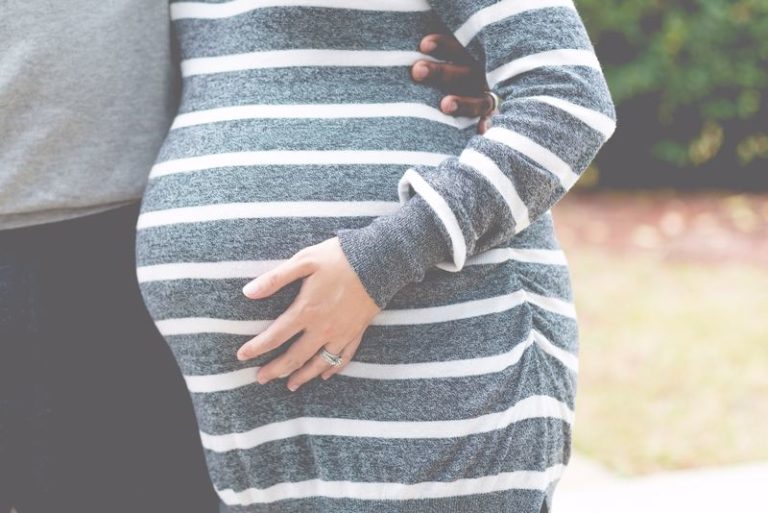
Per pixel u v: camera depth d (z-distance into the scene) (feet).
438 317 4.05
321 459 4.14
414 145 4.09
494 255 4.12
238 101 4.18
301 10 4.06
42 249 4.50
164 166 4.34
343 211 4.02
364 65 4.13
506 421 4.02
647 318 14.06
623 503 8.17
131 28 4.48
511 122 3.85
